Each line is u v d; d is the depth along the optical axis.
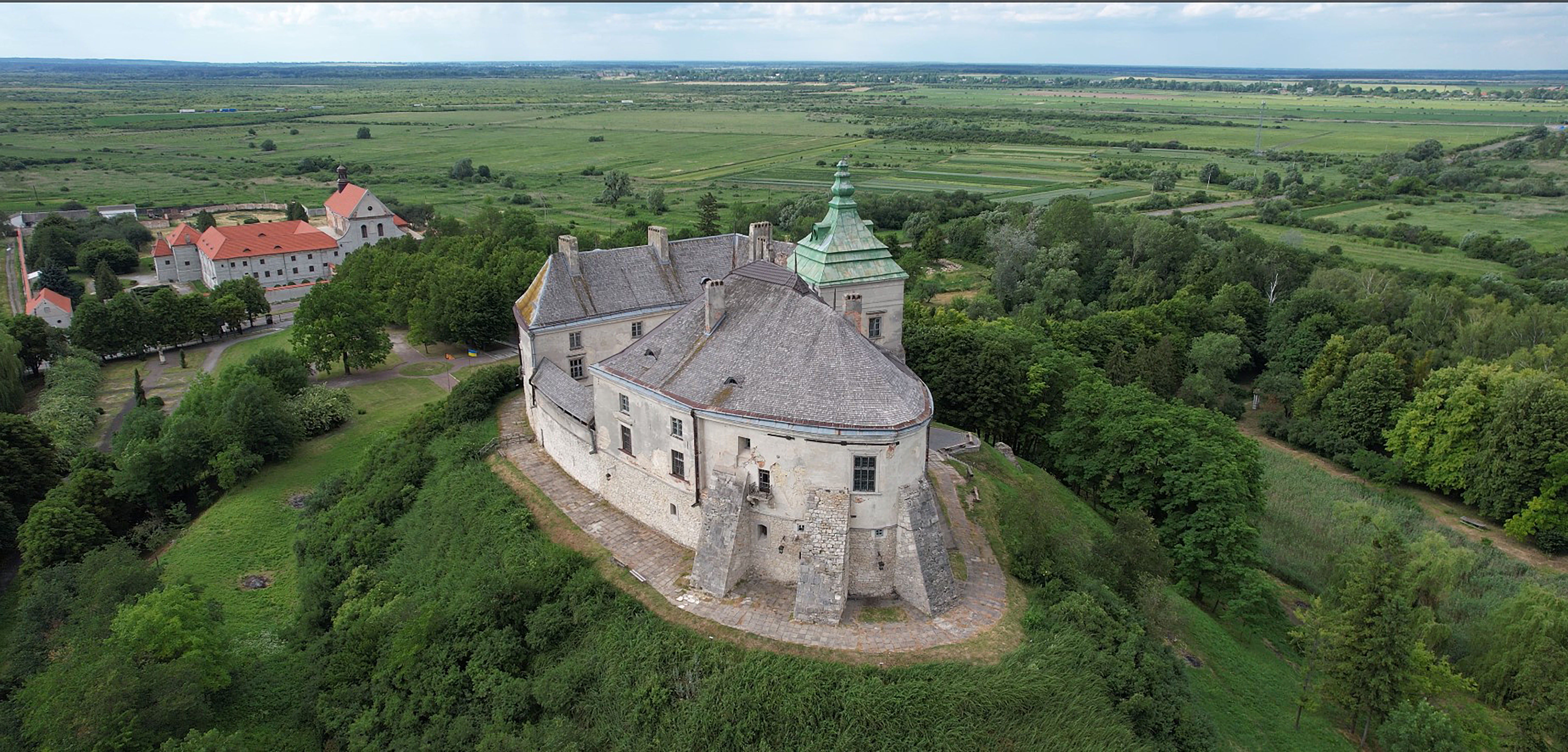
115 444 95.69
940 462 76.69
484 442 80.88
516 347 131.75
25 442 87.00
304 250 181.75
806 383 54.09
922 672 48.16
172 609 59.12
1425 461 98.19
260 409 91.94
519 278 127.38
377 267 147.12
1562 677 55.94
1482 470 91.38
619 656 51.47
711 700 47.66
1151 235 154.12
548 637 54.78
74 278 183.38
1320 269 140.50
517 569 59.62
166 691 53.91
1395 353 111.19
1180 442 75.31
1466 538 88.94
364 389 114.44
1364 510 82.31
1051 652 49.75
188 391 113.31
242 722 58.47
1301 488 98.12
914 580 53.91
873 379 53.66
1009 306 148.75
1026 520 60.50
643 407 61.59
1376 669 54.09
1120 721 47.44
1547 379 89.69
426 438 86.75
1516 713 56.31
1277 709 58.41
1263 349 131.50
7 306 159.25
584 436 69.62
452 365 124.00
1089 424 82.19
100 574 65.62
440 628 57.09
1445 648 66.56
